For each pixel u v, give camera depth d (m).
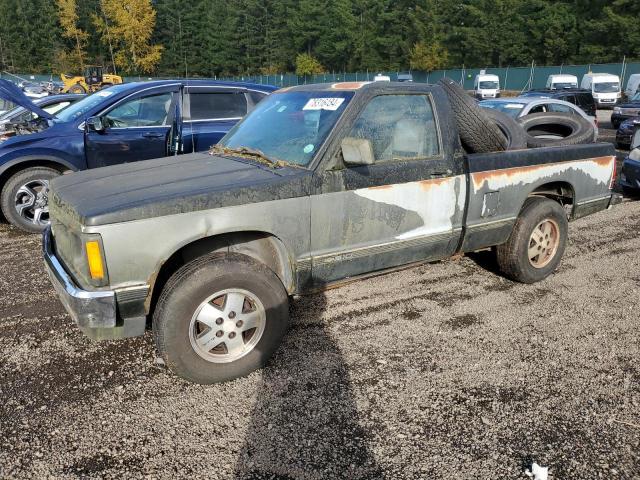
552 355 3.76
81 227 2.90
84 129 6.76
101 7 65.44
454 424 3.00
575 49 50.97
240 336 3.35
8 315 4.41
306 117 3.88
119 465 2.69
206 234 3.13
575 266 5.60
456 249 4.37
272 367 3.59
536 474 2.60
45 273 5.40
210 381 3.34
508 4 54.41
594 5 49.34
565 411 3.12
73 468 2.67
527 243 4.79
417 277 5.27
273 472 2.64
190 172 3.58
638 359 3.71
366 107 3.69
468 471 2.65
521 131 5.27
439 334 4.06
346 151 3.38
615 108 19.39
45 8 75.00
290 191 3.36
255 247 3.57
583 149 5.08
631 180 8.56
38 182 6.73
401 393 3.29
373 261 3.85
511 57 55.06
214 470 2.65
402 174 3.82
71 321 4.31
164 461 2.71
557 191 5.20
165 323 3.10
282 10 71.50
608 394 3.29
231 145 4.24
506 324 4.24
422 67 57.81
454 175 4.11
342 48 66.88
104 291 2.94
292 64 72.44
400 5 64.31
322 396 3.27
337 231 3.61
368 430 2.96
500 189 4.44
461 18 60.31
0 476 2.61
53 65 72.88
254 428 2.97
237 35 73.06
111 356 3.76
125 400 3.23
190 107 7.24
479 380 3.44
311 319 4.32
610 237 6.66
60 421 3.03
